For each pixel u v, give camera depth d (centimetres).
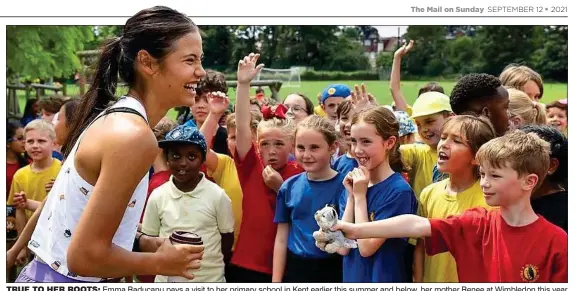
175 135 341
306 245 324
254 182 360
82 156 195
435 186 302
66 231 204
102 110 216
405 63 2150
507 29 2162
